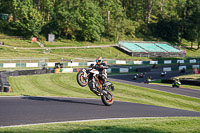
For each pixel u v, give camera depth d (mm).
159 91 37375
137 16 167000
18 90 31797
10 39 104250
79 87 37656
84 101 17281
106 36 135875
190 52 134000
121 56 104688
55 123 9258
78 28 120375
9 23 118500
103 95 14328
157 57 112062
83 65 74312
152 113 13656
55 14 121188
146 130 8266
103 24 136750
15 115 10305
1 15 124062
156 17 174500
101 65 13375
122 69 72688
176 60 103062
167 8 181875
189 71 82062
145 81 52125
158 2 169500
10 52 84062
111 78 56688
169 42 145625
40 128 8102
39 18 115750
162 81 56531
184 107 27219
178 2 186000
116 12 145625
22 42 102875
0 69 56125
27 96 17453
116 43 128500
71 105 14133
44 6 136000
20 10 113562
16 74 46781
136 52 108000
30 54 85500
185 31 152625
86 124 9109
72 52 98438
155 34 152000
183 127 9094
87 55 96688
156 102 28609
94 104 15562
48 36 112938
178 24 151375
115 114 12203
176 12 171000
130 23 143875
